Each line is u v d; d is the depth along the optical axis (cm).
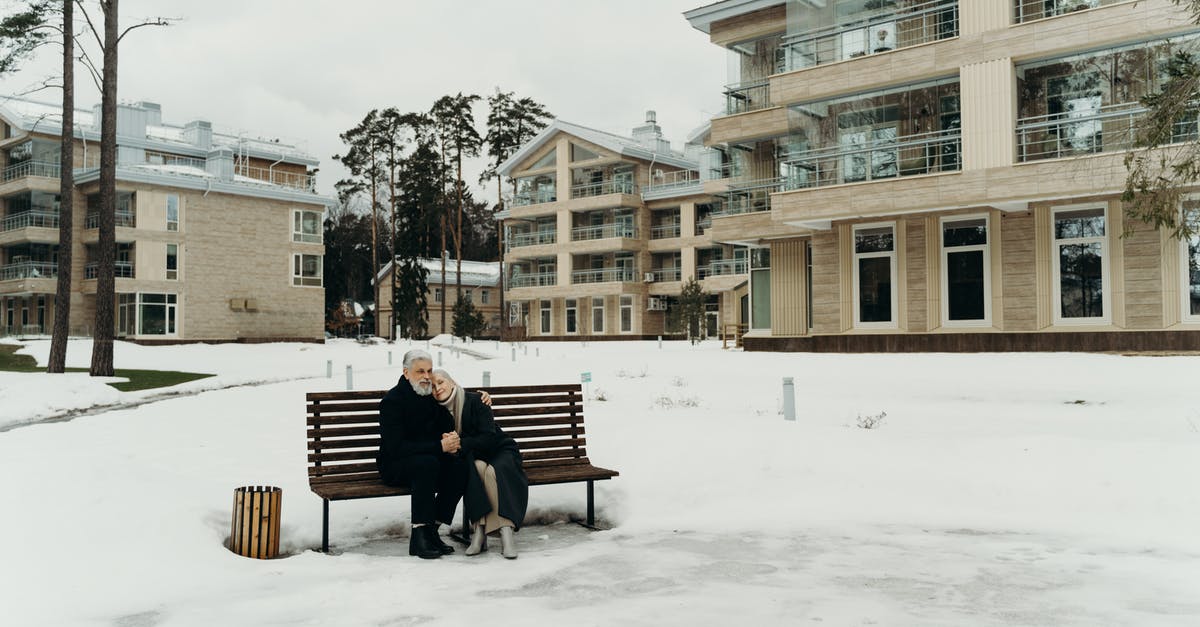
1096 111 2144
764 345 2969
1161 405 1267
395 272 7094
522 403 718
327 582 517
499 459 614
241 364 3281
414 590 498
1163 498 670
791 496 743
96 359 2227
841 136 2591
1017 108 2248
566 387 742
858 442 870
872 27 2512
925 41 2414
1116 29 2061
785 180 2656
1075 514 669
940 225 2425
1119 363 1792
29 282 4497
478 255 9962
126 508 591
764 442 864
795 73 2631
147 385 2216
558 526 701
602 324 5816
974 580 507
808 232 2814
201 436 1112
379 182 6825
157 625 433
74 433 1169
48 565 498
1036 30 2175
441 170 6700
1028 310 2272
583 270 5938
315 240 5381
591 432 970
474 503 593
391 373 2658
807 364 2167
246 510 584
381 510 682
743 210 2984
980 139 2252
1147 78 2058
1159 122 1317
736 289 4944
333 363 3484
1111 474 723
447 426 638
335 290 8169
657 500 744
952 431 1057
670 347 3775
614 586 505
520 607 462
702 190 5369
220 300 4891
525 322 6362
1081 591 481
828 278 2653
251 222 5059
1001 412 1272
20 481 602
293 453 932
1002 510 691
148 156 5084
